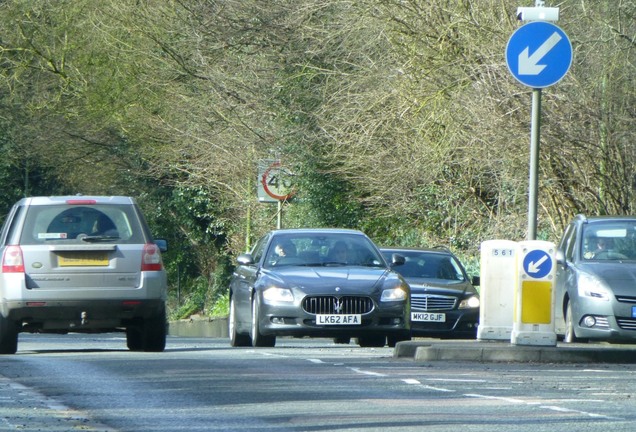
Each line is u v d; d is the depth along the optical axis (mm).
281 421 18688
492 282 33094
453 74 53188
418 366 28828
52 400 21641
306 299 36938
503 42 50969
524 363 30078
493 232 53969
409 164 55594
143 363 29922
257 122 66375
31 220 35656
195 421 18750
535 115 31906
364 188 60562
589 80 48625
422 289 46688
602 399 21719
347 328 36750
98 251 35562
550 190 51156
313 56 64375
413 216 61750
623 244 38281
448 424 18281
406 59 55656
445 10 53125
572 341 36969
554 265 31125
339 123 59188
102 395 22453
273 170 65438
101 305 35344
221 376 26062
